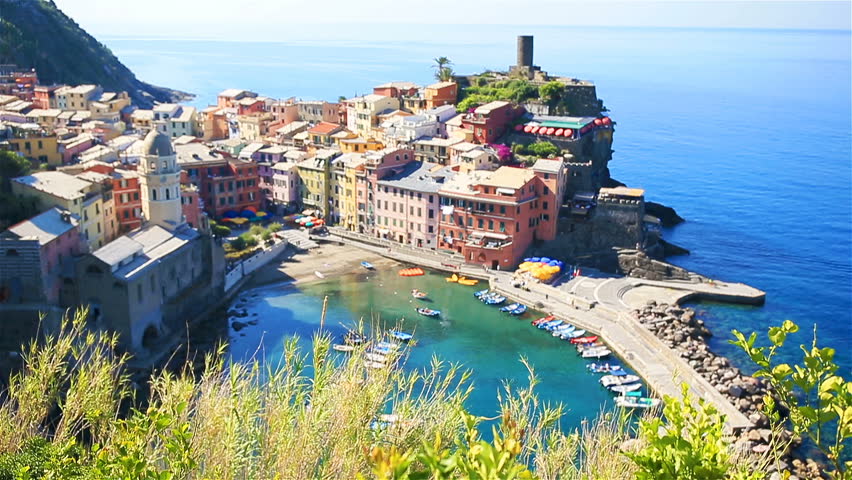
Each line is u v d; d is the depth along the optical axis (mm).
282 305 153000
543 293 159375
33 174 147000
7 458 29359
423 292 162125
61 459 29438
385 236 196625
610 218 177125
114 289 121125
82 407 32312
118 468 25453
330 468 25344
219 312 148375
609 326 141125
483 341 135875
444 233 184500
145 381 115312
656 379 119625
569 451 28422
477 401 109250
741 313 153625
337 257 184625
